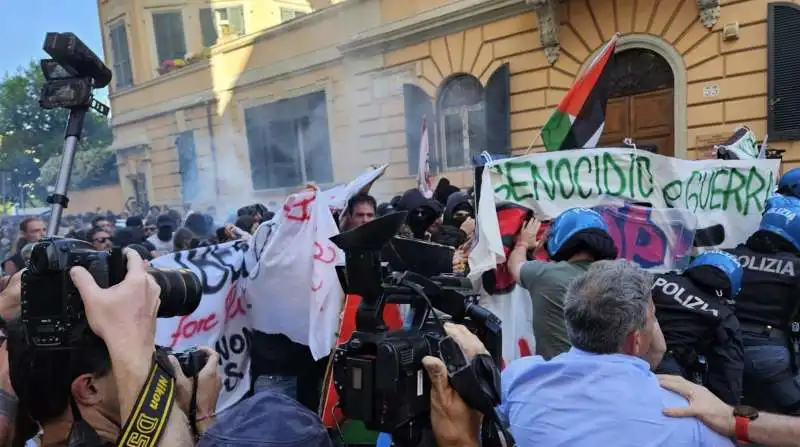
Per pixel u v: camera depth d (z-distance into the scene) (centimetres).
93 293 92
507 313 276
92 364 98
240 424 90
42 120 2767
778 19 718
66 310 94
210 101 1536
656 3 809
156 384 94
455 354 112
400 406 109
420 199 406
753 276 288
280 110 1386
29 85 2723
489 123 1002
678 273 280
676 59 801
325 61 1257
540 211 307
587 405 133
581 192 312
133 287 95
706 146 788
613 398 131
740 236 345
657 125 849
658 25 812
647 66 852
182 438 94
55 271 94
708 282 238
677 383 136
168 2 1691
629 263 153
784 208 295
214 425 93
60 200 193
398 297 120
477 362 112
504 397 155
